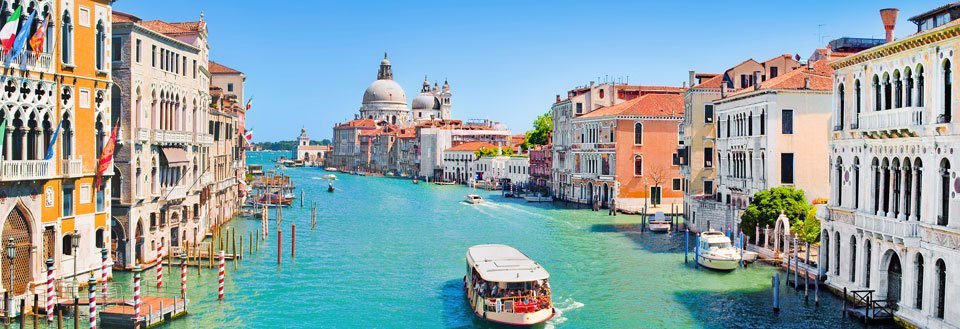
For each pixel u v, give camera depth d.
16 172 28.45
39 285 29.91
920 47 26.70
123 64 37.59
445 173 154.25
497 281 31.75
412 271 43.53
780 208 42.62
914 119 26.89
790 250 43.06
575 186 87.31
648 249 50.53
